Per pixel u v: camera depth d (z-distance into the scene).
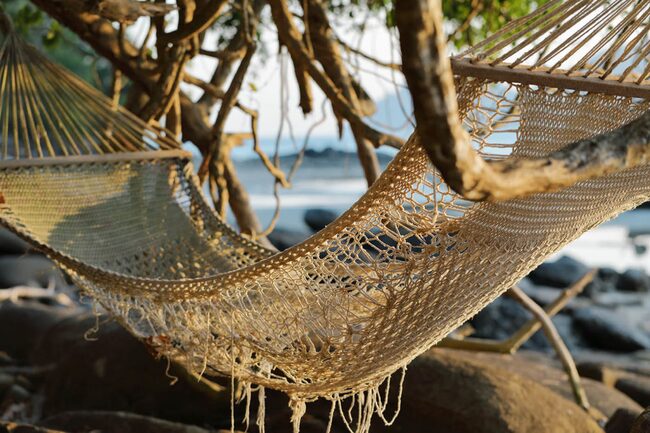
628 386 5.05
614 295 9.77
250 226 4.50
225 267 3.50
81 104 3.75
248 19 4.10
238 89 4.15
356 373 2.54
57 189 3.52
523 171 1.30
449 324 2.48
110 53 4.23
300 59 3.96
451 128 1.21
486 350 4.36
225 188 4.34
